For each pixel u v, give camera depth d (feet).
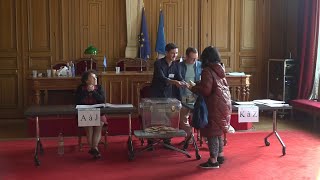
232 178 13.83
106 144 18.07
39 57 26.43
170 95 17.94
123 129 21.09
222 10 27.78
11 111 26.40
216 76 14.47
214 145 14.83
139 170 14.79
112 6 26.86
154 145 17.28
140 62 26.45
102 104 16.52
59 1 26.35
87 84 17.12
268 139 19.66
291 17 27.68
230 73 24.64
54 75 24.04
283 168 14.94
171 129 16.37
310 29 25.07
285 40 28.22
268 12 28.17
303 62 25.43
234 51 28.02
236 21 27.94
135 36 26.94
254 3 28.04
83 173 14.47
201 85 14.42
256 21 28.14
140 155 16.81
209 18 27.68
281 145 18.17
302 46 25.45
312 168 14.93
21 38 26.20
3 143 19.31
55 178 13.92
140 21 26.94
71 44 26.58
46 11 26.32
